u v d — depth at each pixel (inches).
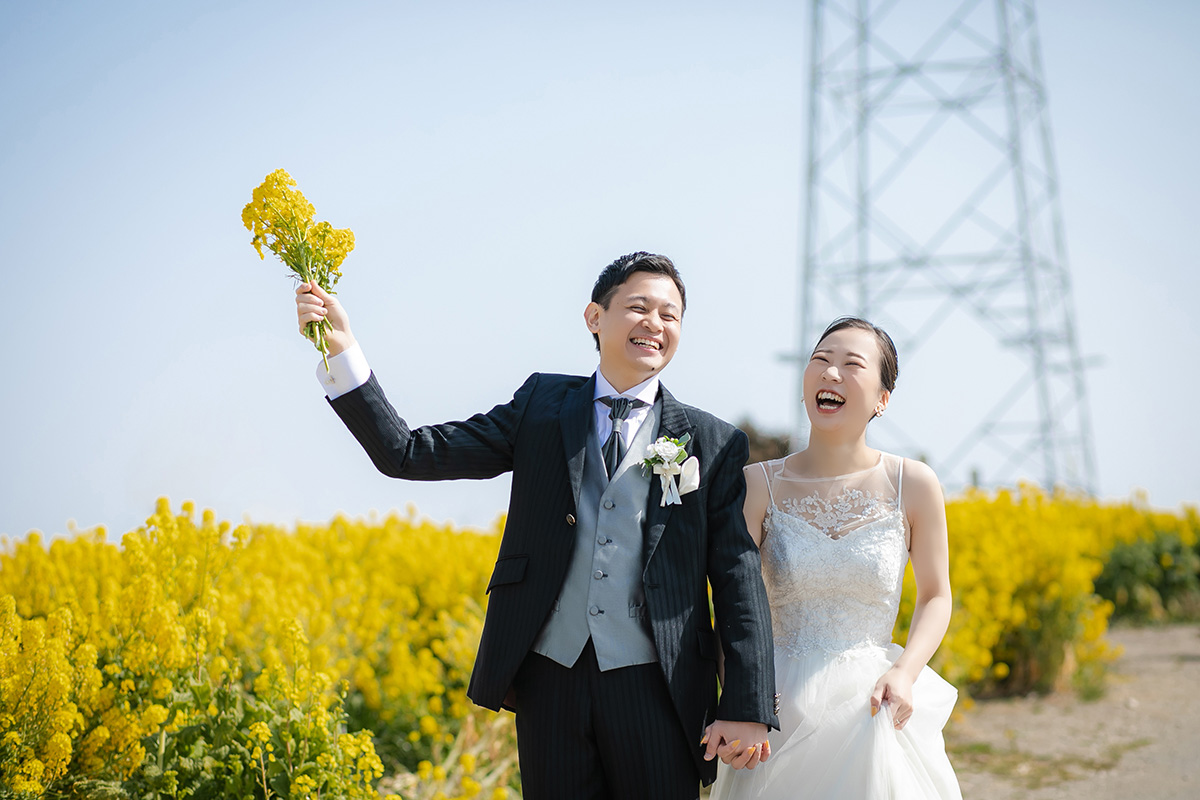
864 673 126.7
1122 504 511.2
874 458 137.9
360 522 329.4
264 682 145.4
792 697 126.6
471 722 192.2
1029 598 309.7
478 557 283.9
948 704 131.0
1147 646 395.2
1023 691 309.1
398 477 115.1
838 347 135.7
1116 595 459.5
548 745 111.4
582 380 128.1
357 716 206.7
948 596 132.4
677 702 110.5
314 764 129.8
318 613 205.2
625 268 123.2
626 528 114.7
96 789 122.2
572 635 111.9
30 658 124.5
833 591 131.6
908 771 120.6
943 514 135.5
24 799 116.1
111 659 141.5
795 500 136.9
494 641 114.9
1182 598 475.2
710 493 120.5
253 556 221.3
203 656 144.4
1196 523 503.8
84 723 127.2
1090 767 231.3
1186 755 236.5
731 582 116.0
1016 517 339.6
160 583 153.0
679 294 124.0
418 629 239.9
